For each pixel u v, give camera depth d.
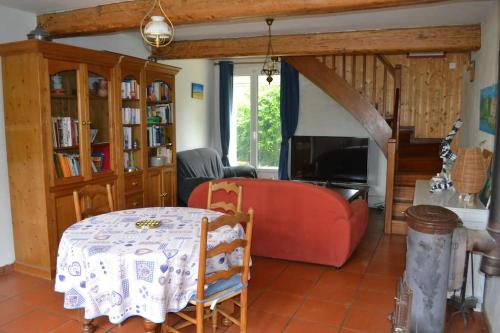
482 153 3.09
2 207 3.62
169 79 5.04
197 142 6.88
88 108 3.77
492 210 2.26
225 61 7.13
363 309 2.99
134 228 2.56
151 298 2.14
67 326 2.74
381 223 5.45
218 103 7.39
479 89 4.03
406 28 4.57
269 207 3.82
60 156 3.57
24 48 3.27
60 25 3.71
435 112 6.07
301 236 3.78
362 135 6.59
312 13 2.94
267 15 3.00
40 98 3.31
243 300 2.48
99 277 2.18
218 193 4.00
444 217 2.19
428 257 2.20
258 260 3.95
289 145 6.95
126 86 4.34
